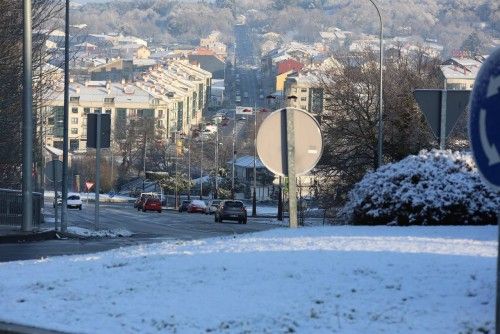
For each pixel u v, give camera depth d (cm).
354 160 5797
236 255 1429
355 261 1290
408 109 5397
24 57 2883
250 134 14338
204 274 1270
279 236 1759
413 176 2248
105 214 7169
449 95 1925
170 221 6062
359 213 2338
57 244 2892
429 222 2205
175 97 18625
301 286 1145
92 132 3997
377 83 5706
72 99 16188
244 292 1139
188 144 14250
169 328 990
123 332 990
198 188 13312
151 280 1266
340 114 5875
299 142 1565
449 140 4572
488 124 637
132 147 14412
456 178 2209
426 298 1035
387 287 1105
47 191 12031
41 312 1124
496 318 665
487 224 2172
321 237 1688
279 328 952
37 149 5491
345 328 932
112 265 1471
